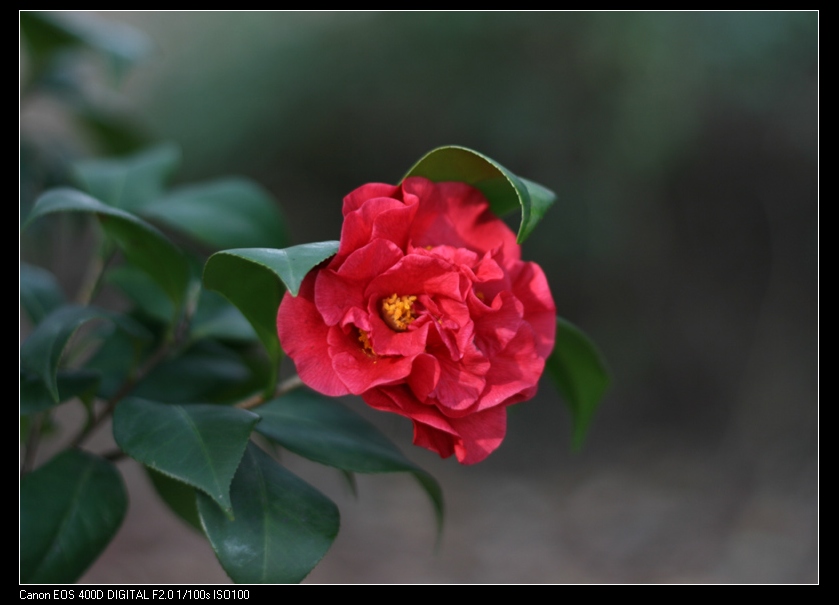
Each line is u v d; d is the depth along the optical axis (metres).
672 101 4.43
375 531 4.30
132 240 1.25
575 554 4.13
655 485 4.71
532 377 1.02
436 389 0.96
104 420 1.31
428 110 4.76
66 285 4.46
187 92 5.23
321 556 0.98
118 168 1.67
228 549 0.96
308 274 0.97
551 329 1.08
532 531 4.36
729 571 3.85
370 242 0.95
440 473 4.96
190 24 5.38
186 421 1.02
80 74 2.42
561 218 4.76
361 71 4.83
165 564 3.62
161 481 1.29
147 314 1.47
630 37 4.37
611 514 4.49
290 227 5.34
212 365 1.40
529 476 4.99
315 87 4.92
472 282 1.02
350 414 1.30
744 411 4.99
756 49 4.42
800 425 4.76
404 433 5.20
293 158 5.16
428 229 1.06
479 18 4.54
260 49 5.12
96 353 1.43
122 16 5.31
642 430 5.18
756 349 5.05
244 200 1.66
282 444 1.12
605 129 4.54
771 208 4.92
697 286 5.13
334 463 1.10
